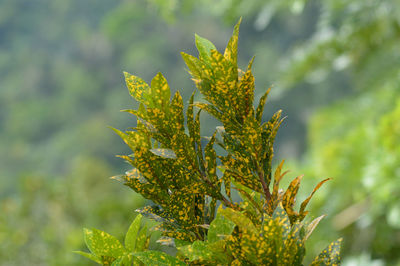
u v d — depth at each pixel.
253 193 0.95
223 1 5.91
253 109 0.90
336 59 5.39
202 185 0.86
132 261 0.96
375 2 5.15
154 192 0.89
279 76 5.52
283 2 5.55
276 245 0.76
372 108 5.55
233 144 0.91
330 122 5.83
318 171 4.73
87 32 61.00
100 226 4.23
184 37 49.38
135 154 0.86
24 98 56.59
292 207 0.88
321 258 0.86
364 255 4.18
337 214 4.79
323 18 5.43
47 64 58.69
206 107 0.88
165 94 0.87
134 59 50.28
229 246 0.78
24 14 63.75
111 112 50.94
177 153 0.85
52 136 53.34
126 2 53.34
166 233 0.88
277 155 36.16
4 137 53.81
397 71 5.55
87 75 54.34
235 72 0.87
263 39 40.19
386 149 4.18
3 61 60.72
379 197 4.04
